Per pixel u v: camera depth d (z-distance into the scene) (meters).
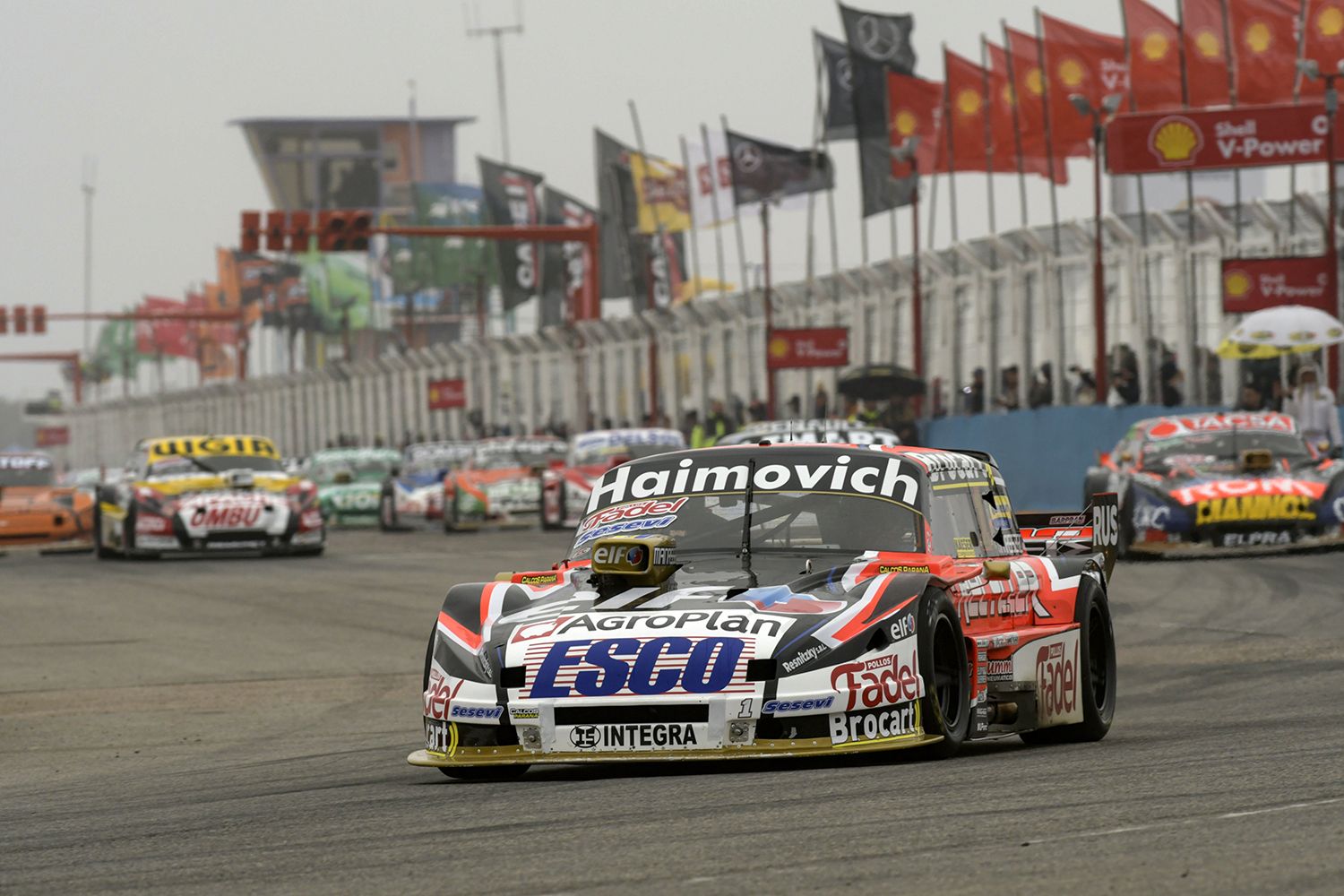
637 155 180.12
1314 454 77.94
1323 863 17.36
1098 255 110.44
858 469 29.00
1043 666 29.27
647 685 24.34
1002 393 126.94
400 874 18.80
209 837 22.50
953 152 127.31
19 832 24.50
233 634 60.38
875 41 137.88
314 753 34.75
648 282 180.25
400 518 135.62
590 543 29.09
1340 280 99.88
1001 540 30.95
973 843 19.06
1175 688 40.00
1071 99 108.31
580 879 17.98
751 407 144.00
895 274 139.88
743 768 25.34
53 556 105.19
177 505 95.94
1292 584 62.66
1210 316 108.06
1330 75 96.06
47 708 44.59
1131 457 79.44
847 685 24.38
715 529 28.52
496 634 25.80
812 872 17.83
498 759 24.97
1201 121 101.75
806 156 146.12
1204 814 20.47
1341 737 28.05
